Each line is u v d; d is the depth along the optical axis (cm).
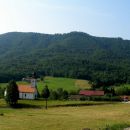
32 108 12350
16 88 13000
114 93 19362
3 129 6569
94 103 13900
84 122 7688
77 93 18012
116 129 6038
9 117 8962
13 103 12875
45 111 11181
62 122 7750
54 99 15400
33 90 15575
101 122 7588
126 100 16600
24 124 7381
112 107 12706
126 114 10031
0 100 14138
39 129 6544
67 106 13012
